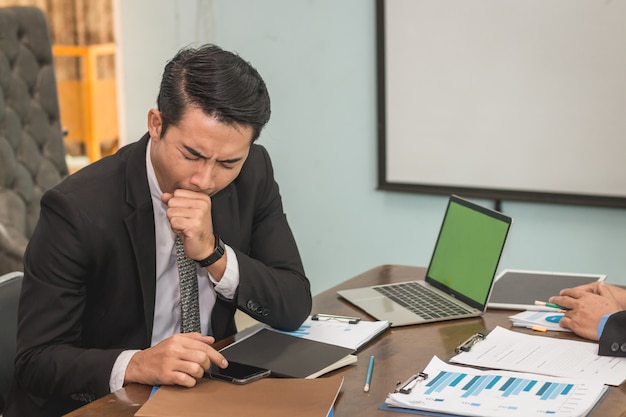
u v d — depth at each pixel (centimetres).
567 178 311
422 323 164
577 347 146
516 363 138
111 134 483
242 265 157
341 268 375
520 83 315
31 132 303
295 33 366
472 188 332
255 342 149
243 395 122
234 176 145
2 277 163
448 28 327
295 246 178
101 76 480
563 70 306
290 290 161
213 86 133
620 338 141
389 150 349
